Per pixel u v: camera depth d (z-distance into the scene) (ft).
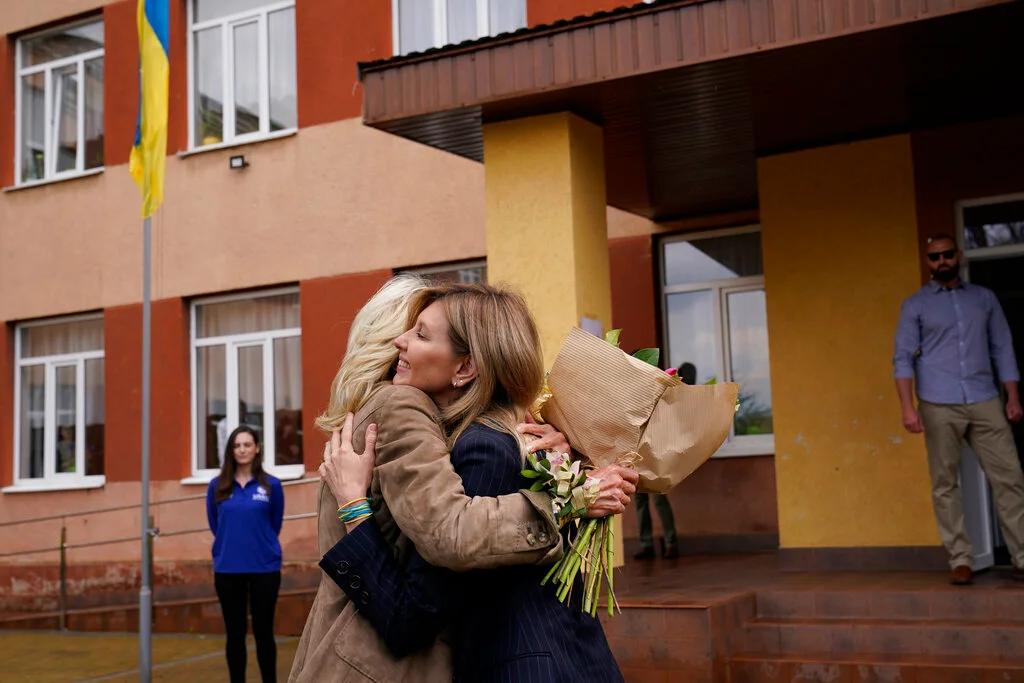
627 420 7.46
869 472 24.49
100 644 31.32
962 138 24.17
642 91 20.59
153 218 37.04
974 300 20.70
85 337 39.06
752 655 19.26
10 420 39.93
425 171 32.27
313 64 34.30
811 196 25.53
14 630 35.60
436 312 7.20
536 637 6.71
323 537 6.96
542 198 21.45
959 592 19.36
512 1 31.63
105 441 37.11
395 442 6.68
